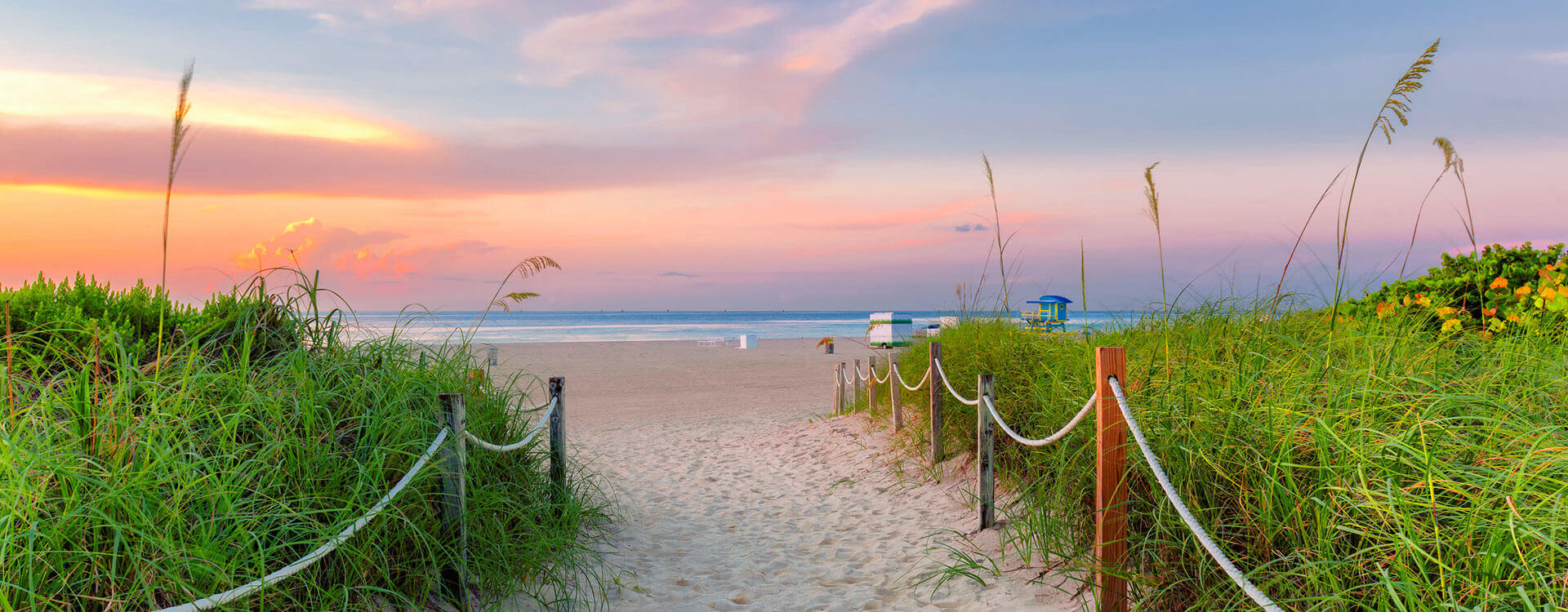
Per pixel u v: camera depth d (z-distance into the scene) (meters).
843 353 34.69
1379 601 2.53
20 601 2.37
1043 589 4.27
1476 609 2.11
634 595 4.72
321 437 3.52
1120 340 5.95
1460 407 3.31
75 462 2.70
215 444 3.34
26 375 3.71
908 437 8.69
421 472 3.81
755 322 142.25
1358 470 2.80
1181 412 3.88
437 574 3.61
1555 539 2.27
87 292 5.38
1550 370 3.62
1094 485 4.35
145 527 2.64
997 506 5.78
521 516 4.52
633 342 48.94
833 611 4.49
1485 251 7.77
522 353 33.09
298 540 3.00
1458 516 2.64
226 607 2.60
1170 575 3.54
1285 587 2.88
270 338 4.70
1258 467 3.27
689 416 14.74
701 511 7.29
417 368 4.61
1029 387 6.25
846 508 7.02
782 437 11.58
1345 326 4.90
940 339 9.24
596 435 12.62
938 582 4.71
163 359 3.58
